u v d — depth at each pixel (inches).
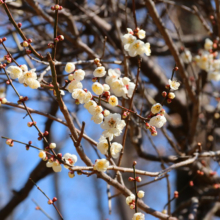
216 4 145.9
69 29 171.3
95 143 111.7
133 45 85.5
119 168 96.8
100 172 94.6
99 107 79.5
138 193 87.0
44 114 105.9
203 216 182.5
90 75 212.1
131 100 91.9
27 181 180.9
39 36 205.2
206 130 188.2
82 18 192.4
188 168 173.9
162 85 205.9
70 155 87.8
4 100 94.4
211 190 175.6
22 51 165.0
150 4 139.1
